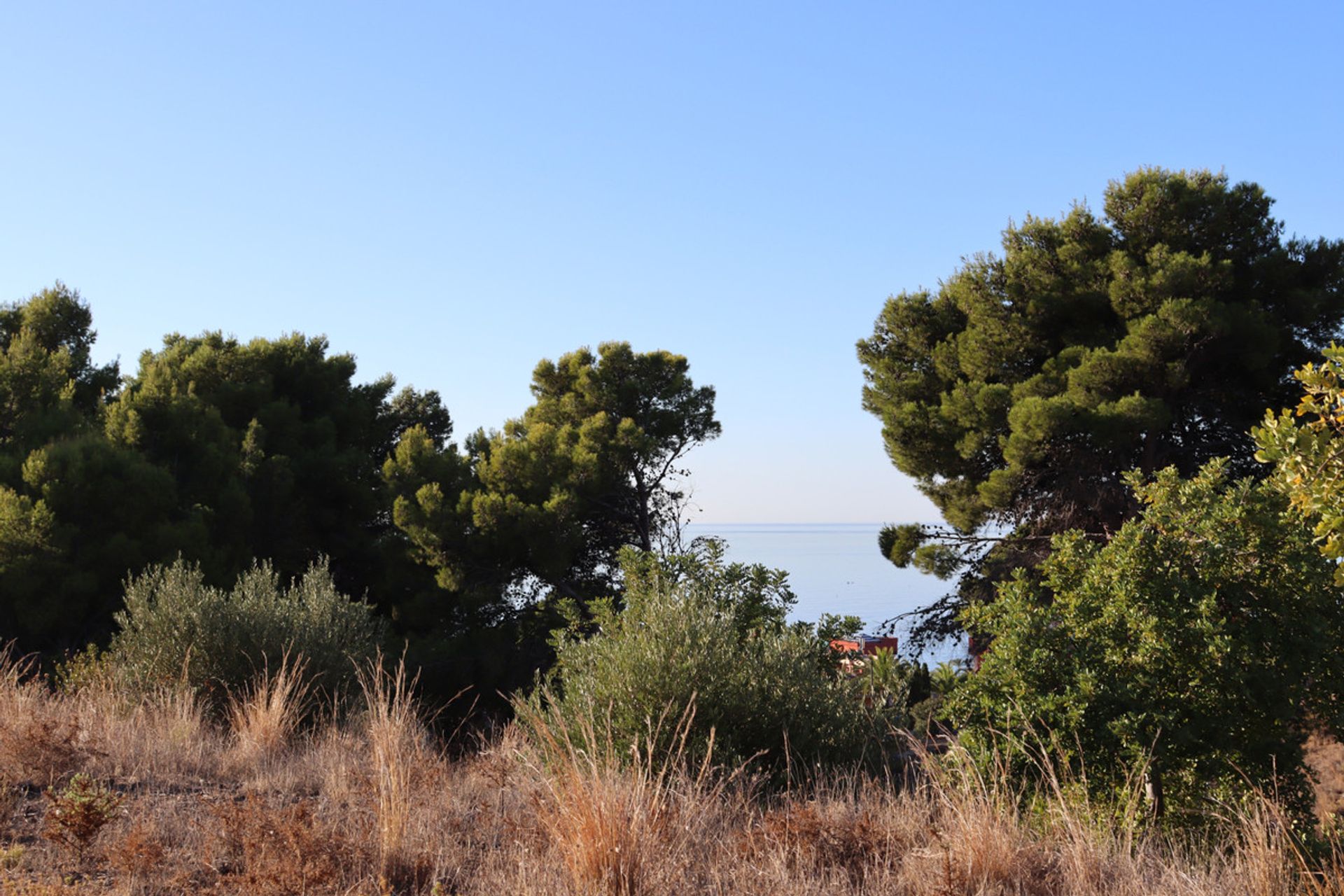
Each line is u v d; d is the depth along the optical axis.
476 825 5.12
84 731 6.46
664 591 8.35
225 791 5.72
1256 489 6.64
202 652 8.86
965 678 6.57
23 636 14.62
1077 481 16.22
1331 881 4.28
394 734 6.07
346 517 21.28
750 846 4.44
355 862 4.25
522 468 18.53
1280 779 6.16
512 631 18.45
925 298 19.47
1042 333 17.52
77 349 22.42
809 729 6.77
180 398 18.95
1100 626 6.49
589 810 4.12
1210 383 16.75
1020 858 4.36
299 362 23.58
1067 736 5.96
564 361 23.25
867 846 4.60
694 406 22.27
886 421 18.23
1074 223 17.53
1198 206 16.58
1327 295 16.22
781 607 9.02
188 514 16.81
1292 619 6.32
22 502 14.30
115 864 4.05
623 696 6.33
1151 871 4.44
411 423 26.91
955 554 18.56
